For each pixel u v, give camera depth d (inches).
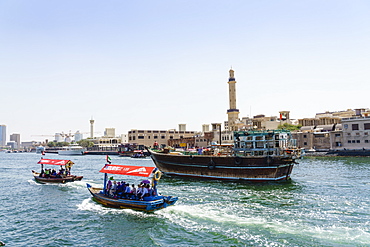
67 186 1568.7
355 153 3385.8
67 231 826.8
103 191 1167.0
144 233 790.5
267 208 1000.9
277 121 4512.8
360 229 774.5
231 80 5059.1
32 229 851.4
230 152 1804.9
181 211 972.6
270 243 692.1
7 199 1274.6
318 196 1187.3
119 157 4970.5
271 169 1552.7
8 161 4451.3
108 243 734.5
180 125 6309.1
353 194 1217.4
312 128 4463.6
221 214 932.6
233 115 5002.5
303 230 772.6
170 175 1888.5
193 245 699.4
